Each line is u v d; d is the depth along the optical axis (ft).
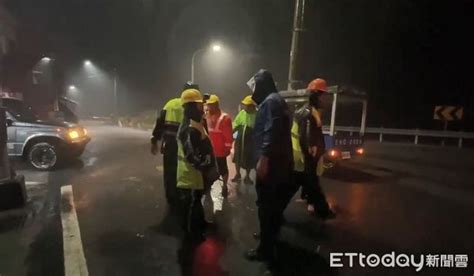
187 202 16.94
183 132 16.17
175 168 20.16
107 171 31.89
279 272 13.47
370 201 23.71
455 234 17.72
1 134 20.45
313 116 18.52
